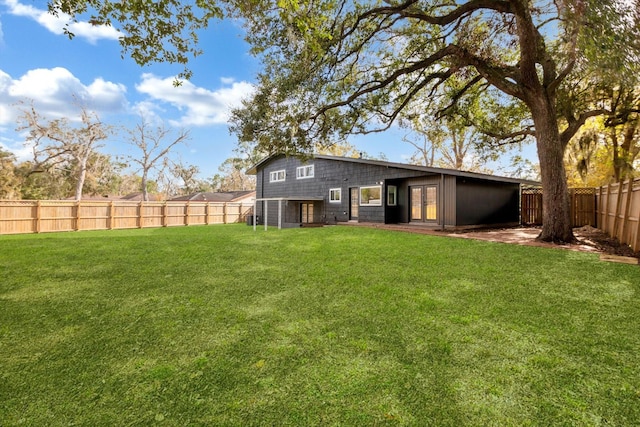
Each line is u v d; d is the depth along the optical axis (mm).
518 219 14727
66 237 11227
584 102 11117
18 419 1747
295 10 4863
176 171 37781
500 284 4211
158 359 2389
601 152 16078
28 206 13383
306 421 1715
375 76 10391
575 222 12789
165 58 5867
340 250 7152
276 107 9203
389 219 13953
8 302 3756
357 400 1879
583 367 2205
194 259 6379
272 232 12242
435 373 2145
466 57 8328
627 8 4984
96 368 2268
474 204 12469
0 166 25719
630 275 4613
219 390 1993
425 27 9984
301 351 2471
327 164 16797
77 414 1787
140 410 1820
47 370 2244
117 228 15961
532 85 8273
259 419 1736
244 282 4551
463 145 24562
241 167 36625
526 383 2027
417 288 4086
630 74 5410
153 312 3387
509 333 2736
